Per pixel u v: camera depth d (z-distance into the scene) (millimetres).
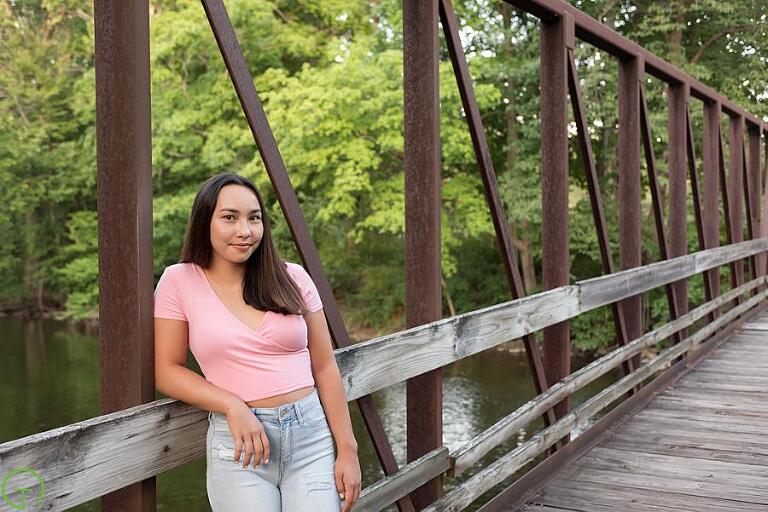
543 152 4066
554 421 3857
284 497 1817
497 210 3426
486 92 13812
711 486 3619
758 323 8492
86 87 19641
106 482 1643
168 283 1839
